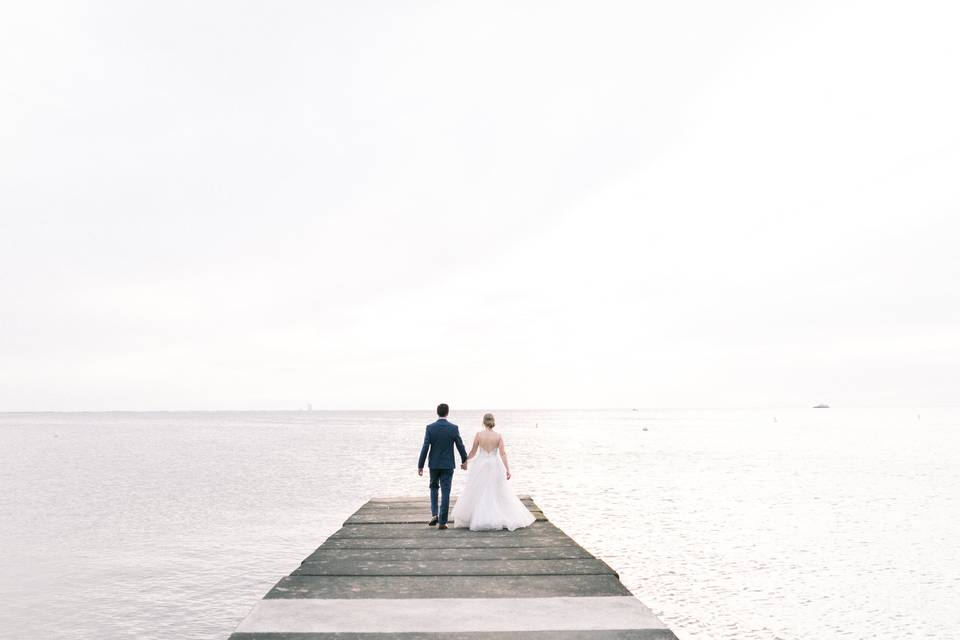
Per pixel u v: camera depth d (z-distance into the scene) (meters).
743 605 15.57
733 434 123.06
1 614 15.74
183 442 99.12
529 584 6.22
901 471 49.19
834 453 69.62
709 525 25.58
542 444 89.25
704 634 13.77
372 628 4.76
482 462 10.06
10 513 30.48
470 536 9.22
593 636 4.57
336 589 6.00
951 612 15.05
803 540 22.94
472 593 5.85
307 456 66.62
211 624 15.07
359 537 9.13
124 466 56.16
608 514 28.00
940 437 106.31
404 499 14.06
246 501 33.50
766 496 34.50
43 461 62.28
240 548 22.53
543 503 31.19
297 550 22.20
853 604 15.66
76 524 27.34
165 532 25.44
